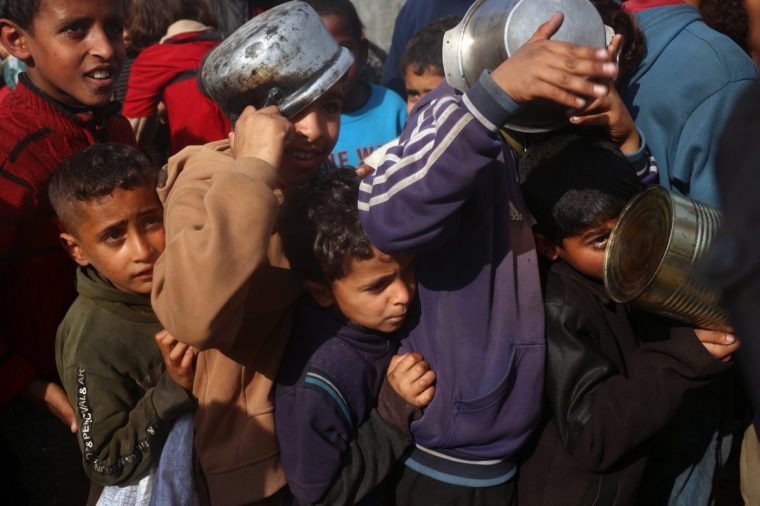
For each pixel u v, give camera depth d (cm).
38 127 217
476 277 170
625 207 172
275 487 185
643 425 172
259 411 183
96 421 190
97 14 214
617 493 184
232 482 182
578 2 161
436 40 277
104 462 190
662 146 212
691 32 212
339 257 171
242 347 180
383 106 311
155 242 193
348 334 179
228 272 154
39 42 213
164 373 190
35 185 212
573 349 177
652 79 212
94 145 200
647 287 162
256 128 168
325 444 176
